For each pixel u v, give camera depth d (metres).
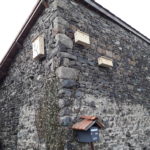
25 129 4.45
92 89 3.95
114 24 5.27
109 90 4.38
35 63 4.38
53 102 3.47
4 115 5.75
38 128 3.85
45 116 3.64
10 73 5.75
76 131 3.31
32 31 4.74
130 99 4.99
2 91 6.16
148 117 5.53
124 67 5.12
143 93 5.61
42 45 4.00
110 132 4.08
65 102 3.32
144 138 5.11
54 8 3.87
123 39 5.46
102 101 4.11
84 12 4.41
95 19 4.66
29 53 4.76
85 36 4.00
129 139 4.57
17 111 4.99
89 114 3.72
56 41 3.65
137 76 5.56
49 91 3.64
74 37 3.89
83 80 3.81
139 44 6.18
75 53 3.82
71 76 3.57
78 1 4.30
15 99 5.20
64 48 3.62
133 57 5.64
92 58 4.18
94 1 4.53
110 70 4.59
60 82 3.40
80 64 3.84
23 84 4.86
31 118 4.23
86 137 3.13
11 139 5.11
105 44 4.69
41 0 4.07
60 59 3.50
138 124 5.03
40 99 3.94
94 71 4.14
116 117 4.37
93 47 4.30
